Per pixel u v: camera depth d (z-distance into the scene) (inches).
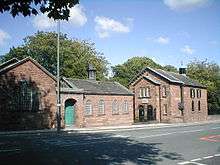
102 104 1803.6
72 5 433.1
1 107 1254.9
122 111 1941.4
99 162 596.4
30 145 834.8
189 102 2453.2
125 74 3454.7
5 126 1269.7
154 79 2308.1
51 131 1307.8
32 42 2618.1
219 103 3029.0
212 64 3238.2
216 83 3115.2
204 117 2677.2
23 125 1327.5
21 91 1326.3
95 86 1839.3
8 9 415.8
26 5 414.3
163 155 693.9
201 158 657.6
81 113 1622.8
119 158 647.1
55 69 2488.9
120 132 1316.4
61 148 781.9
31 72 1360.7
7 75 1275.8
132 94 2017.7
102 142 925.8
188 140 999.6
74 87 1664.6
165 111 2245.3
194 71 3206.2
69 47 2645.2
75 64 2502.5
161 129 1507.1
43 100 1405.0
